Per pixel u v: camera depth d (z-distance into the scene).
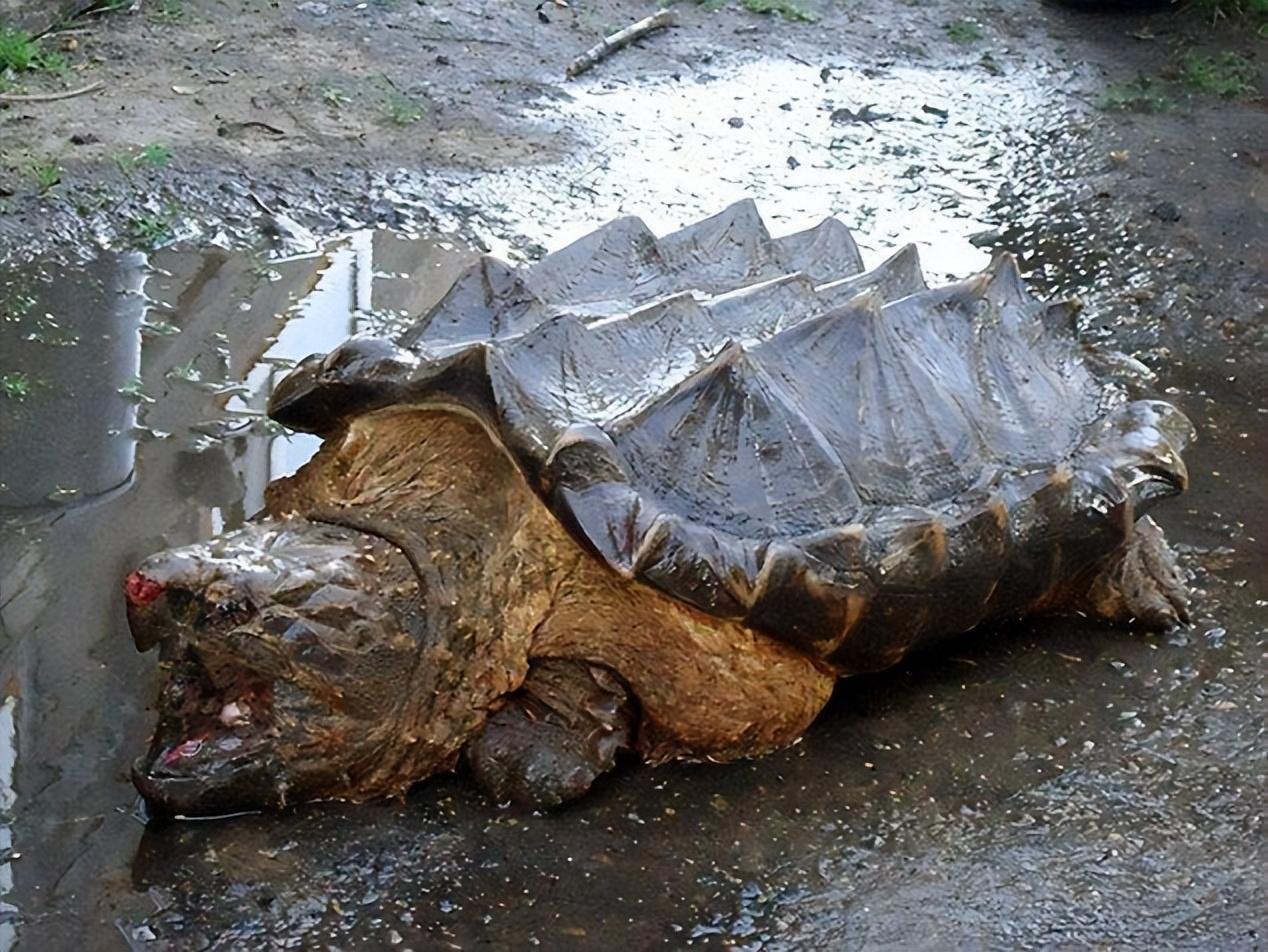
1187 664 2.62
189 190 3.34
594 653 2.43
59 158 3.36
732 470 2.44
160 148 3.41
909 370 2.55
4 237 3.19
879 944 2.33
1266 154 3.80
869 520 2.46
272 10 4.22
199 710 2.37
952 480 2.53
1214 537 2.80
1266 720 2.56
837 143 3.84
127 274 3.16
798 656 2.46
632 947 2.31
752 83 4.16
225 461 2.81
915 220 3.50
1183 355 3.16
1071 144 3.87
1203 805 2.47
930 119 4.00
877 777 2.48
